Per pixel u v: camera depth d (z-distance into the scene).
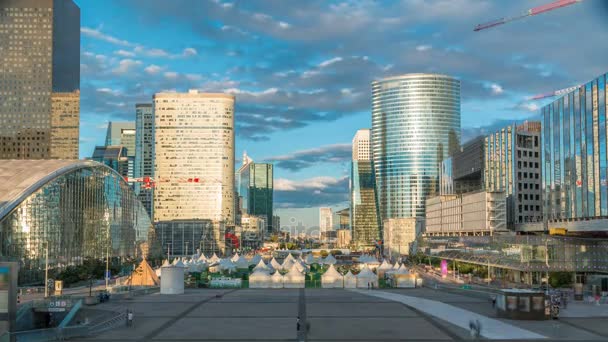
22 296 134.75
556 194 190.12
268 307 107.31
